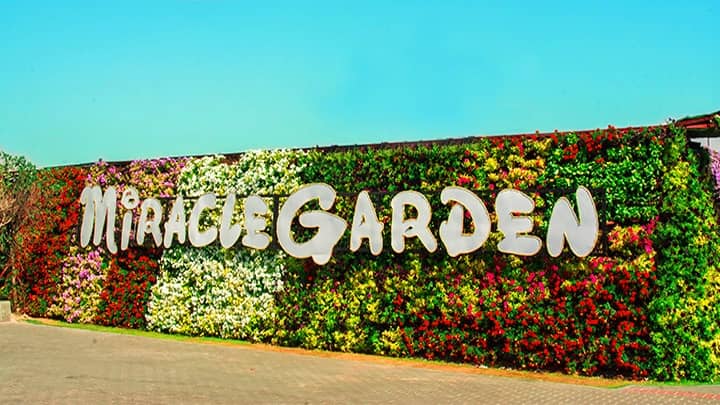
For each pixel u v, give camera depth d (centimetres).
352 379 1119
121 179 1828
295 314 1480
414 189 1370
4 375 1053
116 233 1797
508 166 1281
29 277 1995
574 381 1126
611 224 1186
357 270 1411
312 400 942
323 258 1422
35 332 1630
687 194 1138
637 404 947
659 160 1157
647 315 1134
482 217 1247
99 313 1809
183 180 1720
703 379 1112
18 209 1989
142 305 1738
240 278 1571
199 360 1278
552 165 1241
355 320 1398
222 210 1594
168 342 1523
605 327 1162
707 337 1119
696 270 1121
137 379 1055
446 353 1313
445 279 1305
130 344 1468
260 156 1599
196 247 1647
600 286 1166
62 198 1938
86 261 1847
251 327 1547
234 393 973
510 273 1244
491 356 1257
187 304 1650
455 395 997
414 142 1420
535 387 1070
